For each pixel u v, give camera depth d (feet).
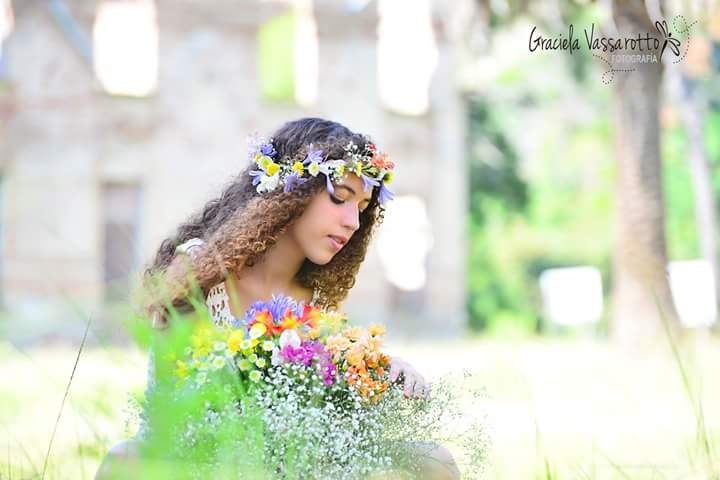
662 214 37.63
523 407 20.10
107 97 71.20
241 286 9.93
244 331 8.80
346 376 8.74
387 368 9.12
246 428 8.08
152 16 72.02
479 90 82.99
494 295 92.43
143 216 71.61
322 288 10.74
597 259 94.63
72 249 68.95
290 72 74.90
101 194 71.10
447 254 76.79
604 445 15.60
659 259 37.19
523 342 48.49
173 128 72.18
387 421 8.75
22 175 69.21
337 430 8.45
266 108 73.97
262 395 8.64
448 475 8.99
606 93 89.66
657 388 24.72
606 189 93.91
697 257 89.97
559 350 42.98
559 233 94.48
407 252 76.74
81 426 15.30
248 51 73.72
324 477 8.38
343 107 75.36
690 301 54.70
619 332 37.45
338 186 9.89
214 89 72.95
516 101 89.97
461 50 73.67
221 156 72.74
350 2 75.97
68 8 70.54
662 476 11.12
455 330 74.90
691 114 58.34
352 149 9.93
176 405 7.69
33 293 67.51
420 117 76.95
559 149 93.40
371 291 74.02
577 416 19.81
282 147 10.08
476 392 9.17
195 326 8.47
